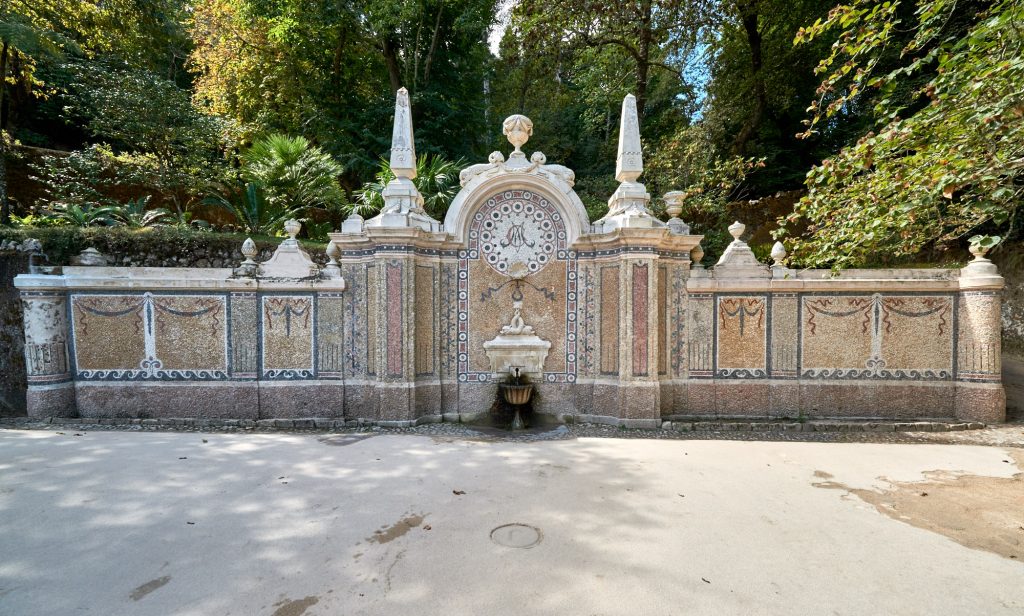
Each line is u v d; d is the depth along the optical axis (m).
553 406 6.77
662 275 6.66
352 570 2.82
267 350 6.59
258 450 5.16
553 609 2.46
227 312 6.53
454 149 16.58
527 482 4.23
